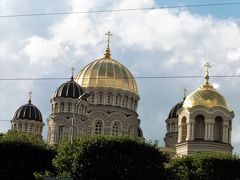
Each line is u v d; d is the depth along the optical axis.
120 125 132.88
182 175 91.75
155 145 87.12
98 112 132.00
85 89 133.25
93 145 82.50
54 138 126.62
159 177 85.38
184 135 118.75
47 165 85.25
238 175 91.38
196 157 92.56
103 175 81.50
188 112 116.69
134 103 136.75
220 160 91.50
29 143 84.75
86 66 138.25
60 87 130.25
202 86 121.88
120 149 83.31
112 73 135.00
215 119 117.88
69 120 126.50
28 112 149.75
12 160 83.12
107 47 141.12
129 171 82.69
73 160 81.12
